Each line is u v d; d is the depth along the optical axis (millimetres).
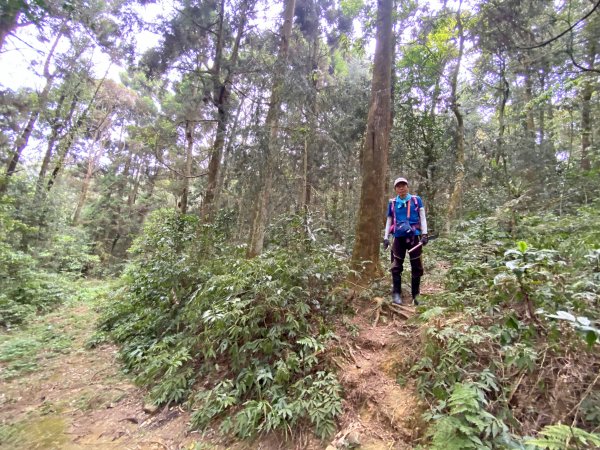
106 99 23234
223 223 8148
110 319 6766
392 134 11766
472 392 2225
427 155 12148
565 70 8648
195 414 3326
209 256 6227
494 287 3238
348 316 4277
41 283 10305
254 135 10031
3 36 5027
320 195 15758
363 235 5254
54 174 17578
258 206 10453
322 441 2693
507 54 10438
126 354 5164
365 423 2713
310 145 12664
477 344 2793
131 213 25719
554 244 4379
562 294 2801
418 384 2791
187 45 12438
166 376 4039
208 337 4094
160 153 18703
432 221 11281
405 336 3508
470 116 16875
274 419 2863
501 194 9500
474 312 3195
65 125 17656
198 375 3982
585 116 10289
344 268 4844
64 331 7051
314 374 3334
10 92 10383
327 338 3674
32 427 3553
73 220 22984
